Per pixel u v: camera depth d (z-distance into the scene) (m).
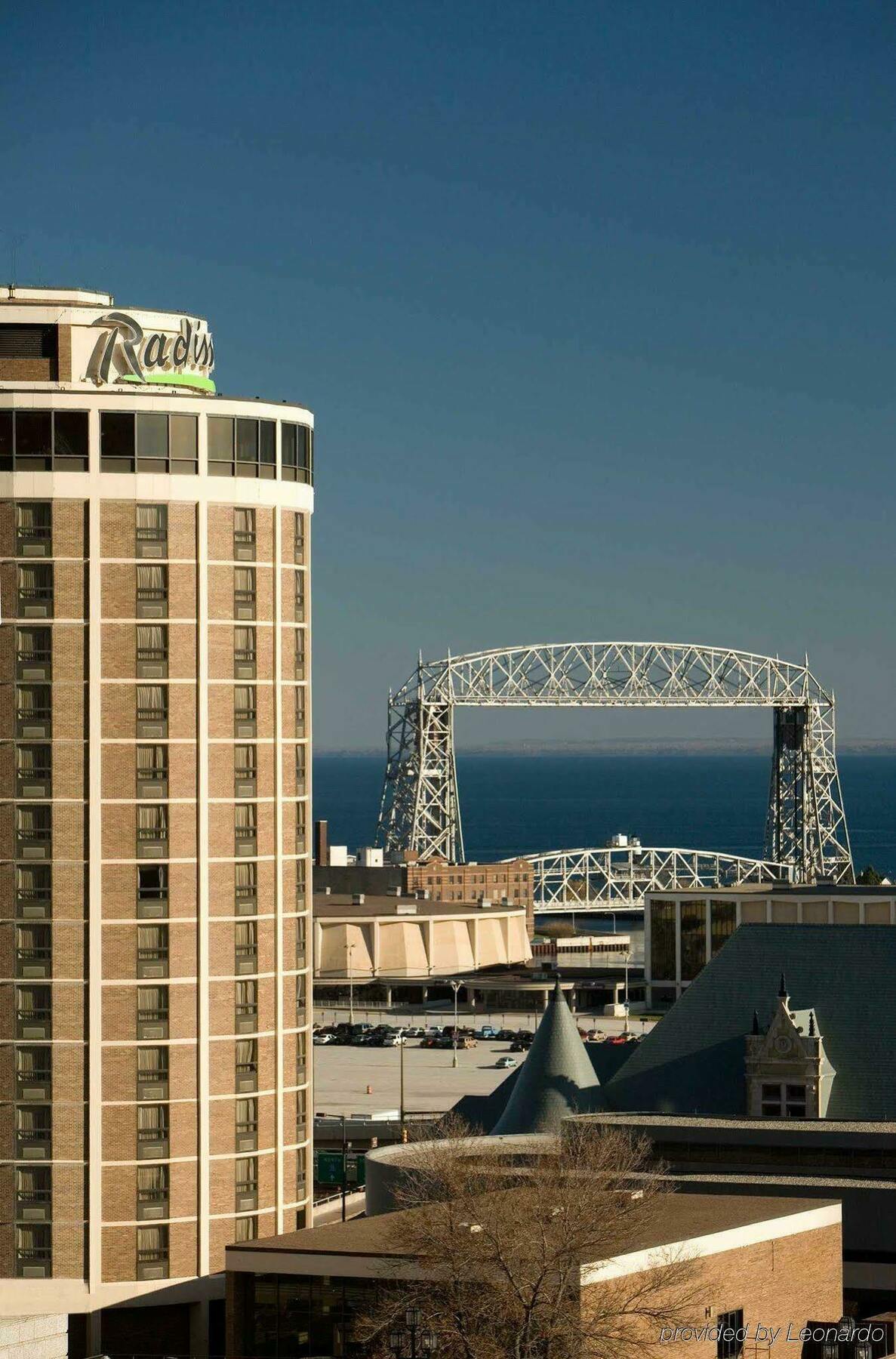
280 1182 174.25
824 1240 148.38
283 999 174.88
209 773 171.38
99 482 169.75
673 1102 176.75
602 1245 133.12
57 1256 168.00
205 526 171.50
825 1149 161.25
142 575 170.50
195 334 185.12
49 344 177.50
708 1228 139.62
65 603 169.38
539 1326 128.50
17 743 169.25
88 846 168.75
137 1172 168.75
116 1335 168.88
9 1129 168.38
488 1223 131.25
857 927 181.38
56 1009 168.25
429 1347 129.25
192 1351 169.88
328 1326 137.00
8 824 169.38
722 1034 178.75
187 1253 169.88
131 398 170.00
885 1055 174.88
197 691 171.00
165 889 169.88
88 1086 168.12
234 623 172.75
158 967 169.38
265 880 174.00
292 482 176.50
